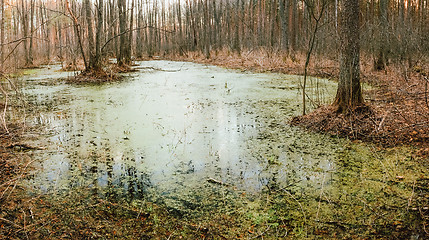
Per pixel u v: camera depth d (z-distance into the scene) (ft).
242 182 11.76
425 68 33.65
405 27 36.06
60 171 12.85
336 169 12.59
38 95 30.30
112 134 17.78
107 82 39.81
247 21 104.58
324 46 43.80
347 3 17.51
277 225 8.96
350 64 17.76
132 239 8.41
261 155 14.38
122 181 11.99
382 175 11.89
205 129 18.53
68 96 29.68
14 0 92.27
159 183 11.80
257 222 9.16
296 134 17.28
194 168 13.12
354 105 17.97
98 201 10.46
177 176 12.39
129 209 9.97
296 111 22.45
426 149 13.79
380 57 39.91
